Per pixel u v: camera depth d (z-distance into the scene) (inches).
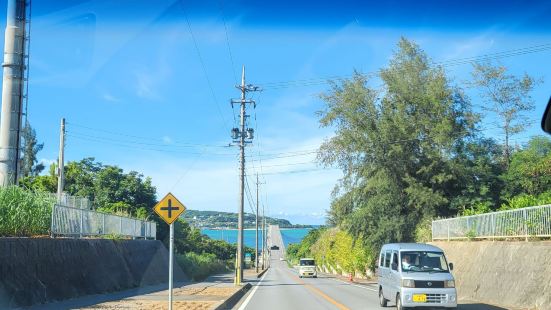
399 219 1455.5
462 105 1482.5
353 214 1518.2
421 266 631.2
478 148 1480.1
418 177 1501.0
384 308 700.7
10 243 615.8
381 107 1514.5
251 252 5300.2
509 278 748.6
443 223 1170.6
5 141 885.8
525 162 1362.0
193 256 1892.2
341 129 1510.8
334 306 739.4
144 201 1988.2
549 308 616.7
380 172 1472.7
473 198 1416.1
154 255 1370.6
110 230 1116.5
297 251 5669.3
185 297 827.4
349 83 1515.7
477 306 713.6
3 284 582.9
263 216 3636.8
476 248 930.1
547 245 684.7
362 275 1893.5
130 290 986.7
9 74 903.7
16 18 917.2
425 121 1451.8
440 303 595.5
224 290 1015.6
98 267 914.7
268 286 1333.7
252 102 1461.6
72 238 837.2
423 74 1509.6
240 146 1446.9
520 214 808.9
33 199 769.6
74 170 1932.8
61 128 1352.1
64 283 752.3
